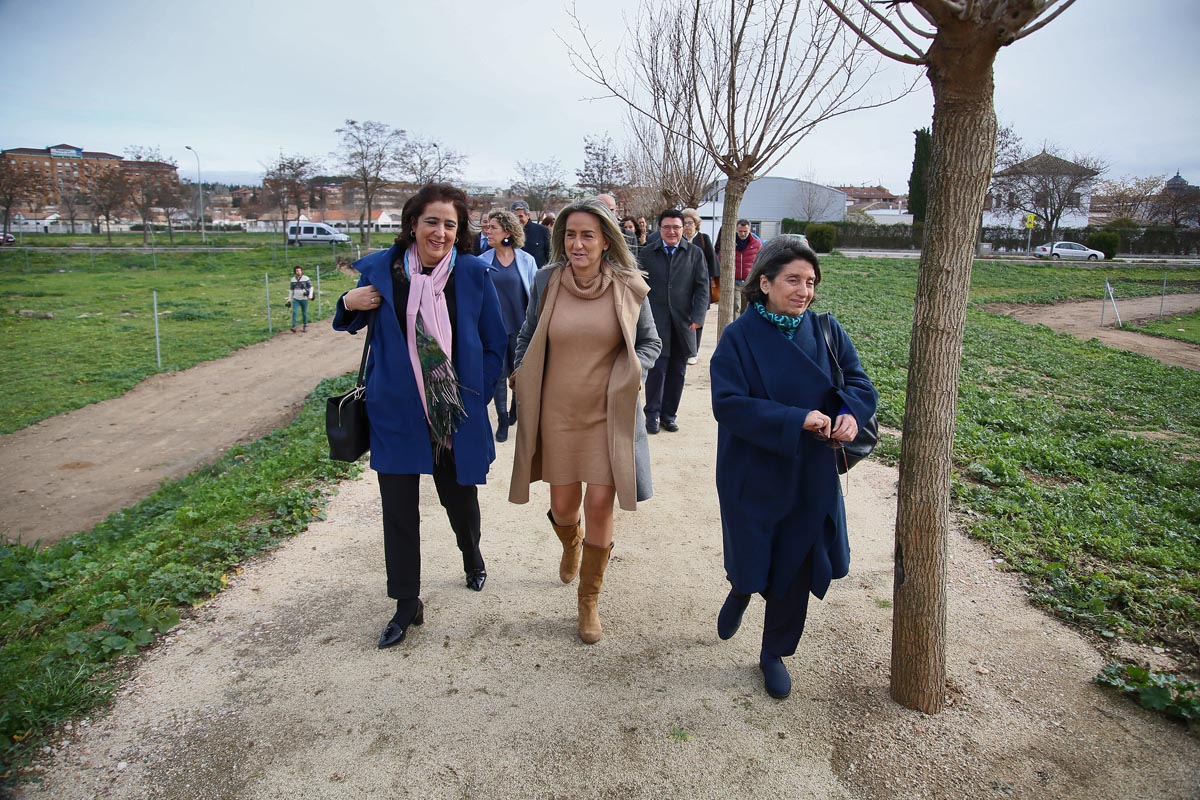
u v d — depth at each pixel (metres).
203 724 2.92
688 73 8.14
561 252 3.42
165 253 44.06
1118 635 3.48
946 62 2.40
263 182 59.91
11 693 3.01
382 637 3.45
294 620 3.70
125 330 20.67
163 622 3.62
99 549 5.78
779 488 2.84
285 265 39.12
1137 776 2.57
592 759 2.72
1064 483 6.08
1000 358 14.07
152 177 56.75
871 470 6.06
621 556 4.43
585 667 3.29
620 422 3.31
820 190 62.69
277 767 2.70
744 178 7.67
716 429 7.21
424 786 2.61
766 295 2.88
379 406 3.31
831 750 2.74
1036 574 4.10
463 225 3.49
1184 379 12.97
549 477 3.43
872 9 2.64
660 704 3.02
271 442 9.05
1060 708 2.94
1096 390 11.51
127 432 12.23
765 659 3.11
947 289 2.58
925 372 2.66
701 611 3.78
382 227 74.81
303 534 4.77
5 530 8.49
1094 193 65.81
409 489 3.37
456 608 3.80
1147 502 5.77
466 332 3.35
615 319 3.29
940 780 2.58
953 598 3.88
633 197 32.41
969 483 5.72
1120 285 34.69
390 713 2.98
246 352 18.36
